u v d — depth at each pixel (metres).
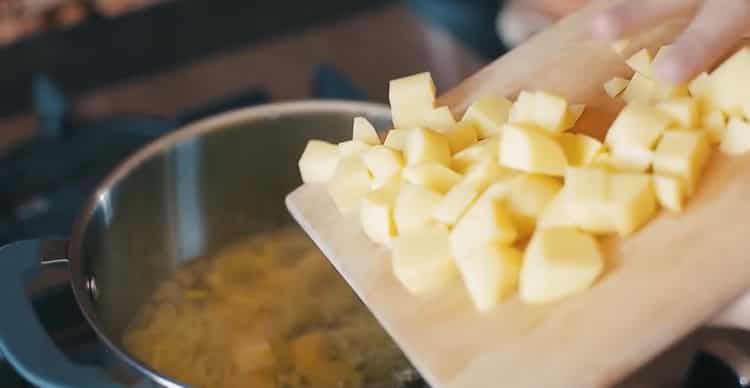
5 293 0.54
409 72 1.08
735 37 0.51
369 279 0.51
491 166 0.51
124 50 1.25
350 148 0.55
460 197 0.50
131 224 0.62
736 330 0.53
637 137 0.50
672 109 0.51
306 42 1.24
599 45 0.59
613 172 0.50
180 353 0.61
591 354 0.46
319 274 0.66
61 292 0.65
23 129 1.21
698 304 0.47
